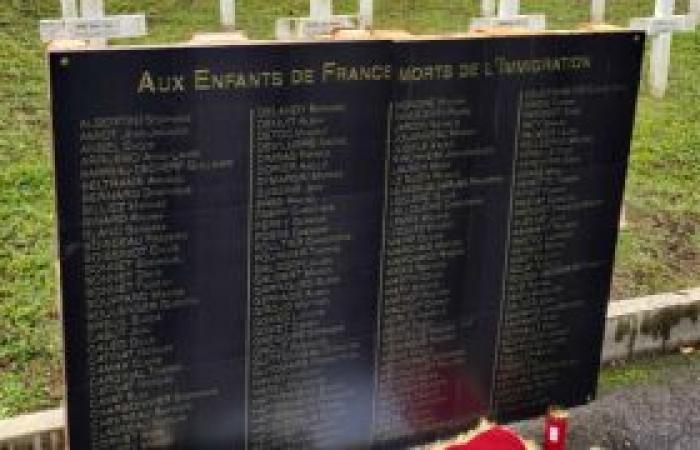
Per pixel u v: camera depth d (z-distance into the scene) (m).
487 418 5.52
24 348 6.09
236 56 4.28
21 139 8.70
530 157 5.12
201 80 4.25
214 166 4.39
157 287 4.46
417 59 4.65
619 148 5.36
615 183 5.43
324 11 9.38
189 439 4.76
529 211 5.22
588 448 5.60
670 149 10.05
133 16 7.46
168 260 4.44
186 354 4.62
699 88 11.99
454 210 5.00
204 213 4.44
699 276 7.59
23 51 10.68
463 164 4.94
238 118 4.37
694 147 10.14
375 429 5.21
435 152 4.85
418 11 13.79
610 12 14.56
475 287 5.21
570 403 5.78
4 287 6.68
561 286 5.48
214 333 4.64
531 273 5.36
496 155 5.02
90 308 4.36
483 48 4.79
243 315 4.68
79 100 4.06
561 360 5.64
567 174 5.25
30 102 9.46
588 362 5.74
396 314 5.05
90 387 4.47
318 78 4.47
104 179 4.21
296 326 4.82
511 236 5.22
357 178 4.71
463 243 5.09
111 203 4.25
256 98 4.38
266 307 4.73
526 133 5.06
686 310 6.65
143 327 4.49
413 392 5.25
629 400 6.08
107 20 7.22
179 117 4.26
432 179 4.89
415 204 4.90
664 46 11.30
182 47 4.18
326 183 4.65
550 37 4.95
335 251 4.79
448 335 5.23
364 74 4.56
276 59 4.36
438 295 5.12
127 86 4.12
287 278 4.73
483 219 5.10
